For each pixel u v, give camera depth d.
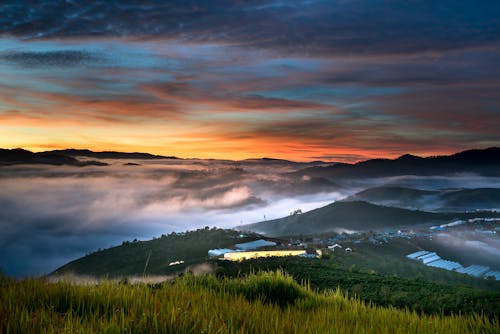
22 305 5.62
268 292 8.74
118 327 4.70
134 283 7.72
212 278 9.20
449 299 27.08
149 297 6.36
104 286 6.89
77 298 6.18
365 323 6.29
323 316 6.35
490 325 6.51
